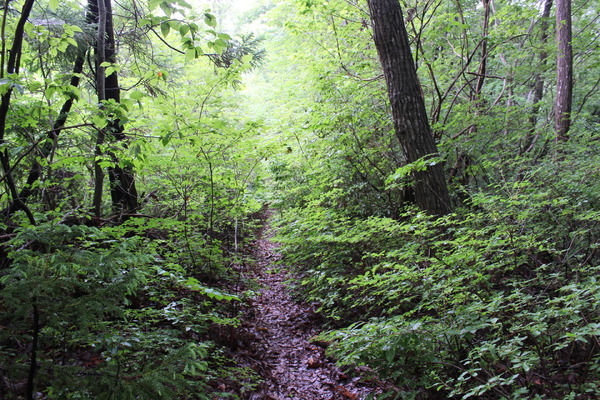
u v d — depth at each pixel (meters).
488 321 2.51
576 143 6.17
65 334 1.89
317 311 5.54
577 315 2.48
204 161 5.39
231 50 7.46
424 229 3.88
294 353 4.76
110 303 1.87
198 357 3.43
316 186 7.76
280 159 8.16
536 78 9.90
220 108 8.05
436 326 2.63
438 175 5.34
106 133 3.69
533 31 9.34
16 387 1.78
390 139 7.11
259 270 8.55
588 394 2.35
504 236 3.49
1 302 1.72
